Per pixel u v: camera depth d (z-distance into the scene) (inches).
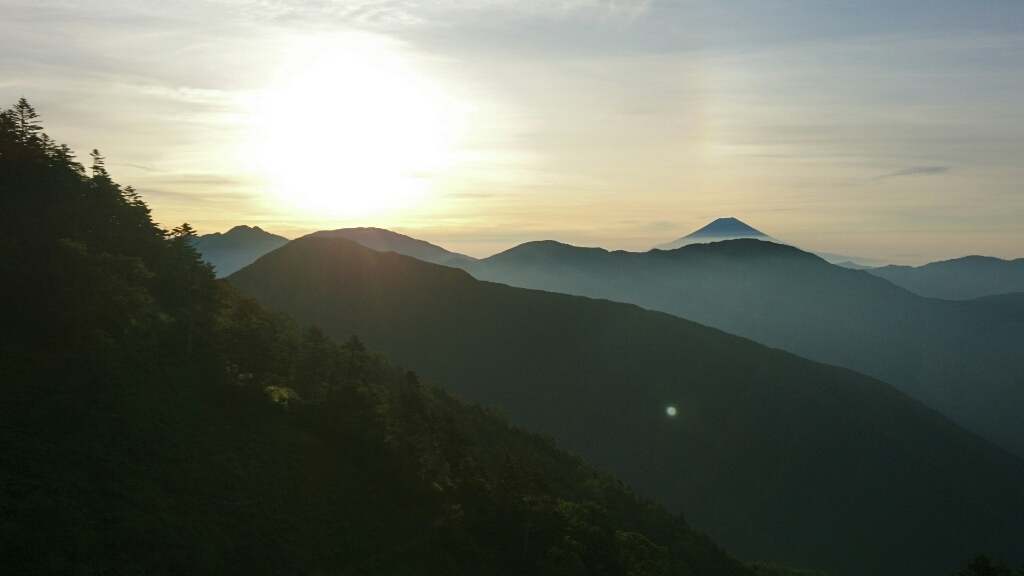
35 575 847.7
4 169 1766.7
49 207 1779.0
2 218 1664.6
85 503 1035.9
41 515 957.2
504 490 1728.6
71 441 1179.9
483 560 1512.1
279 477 1421.0
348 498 1481.3
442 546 1488.7
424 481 1749.5
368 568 1263.5
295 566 1161.4
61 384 1322.6
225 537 1124.5
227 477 1309.1
